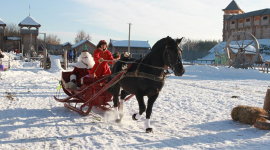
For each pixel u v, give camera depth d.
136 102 10.90
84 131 6.55
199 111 9.19
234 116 7.74
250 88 17.17
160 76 6.47
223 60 53.19
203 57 73.12
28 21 64.44
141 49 68.62
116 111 7.67
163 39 6.43
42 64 33.03
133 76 6.66
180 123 7.47
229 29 90.06
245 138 6.10
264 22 79.38
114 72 7.84
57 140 5.82
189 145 5.56
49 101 10.70
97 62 8.45
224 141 5.82
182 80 22.83
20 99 10.99
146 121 6.62
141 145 5.53
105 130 6.69
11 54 51.19
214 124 7.39
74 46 65.94
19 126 6.91
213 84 19.62
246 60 35.53
